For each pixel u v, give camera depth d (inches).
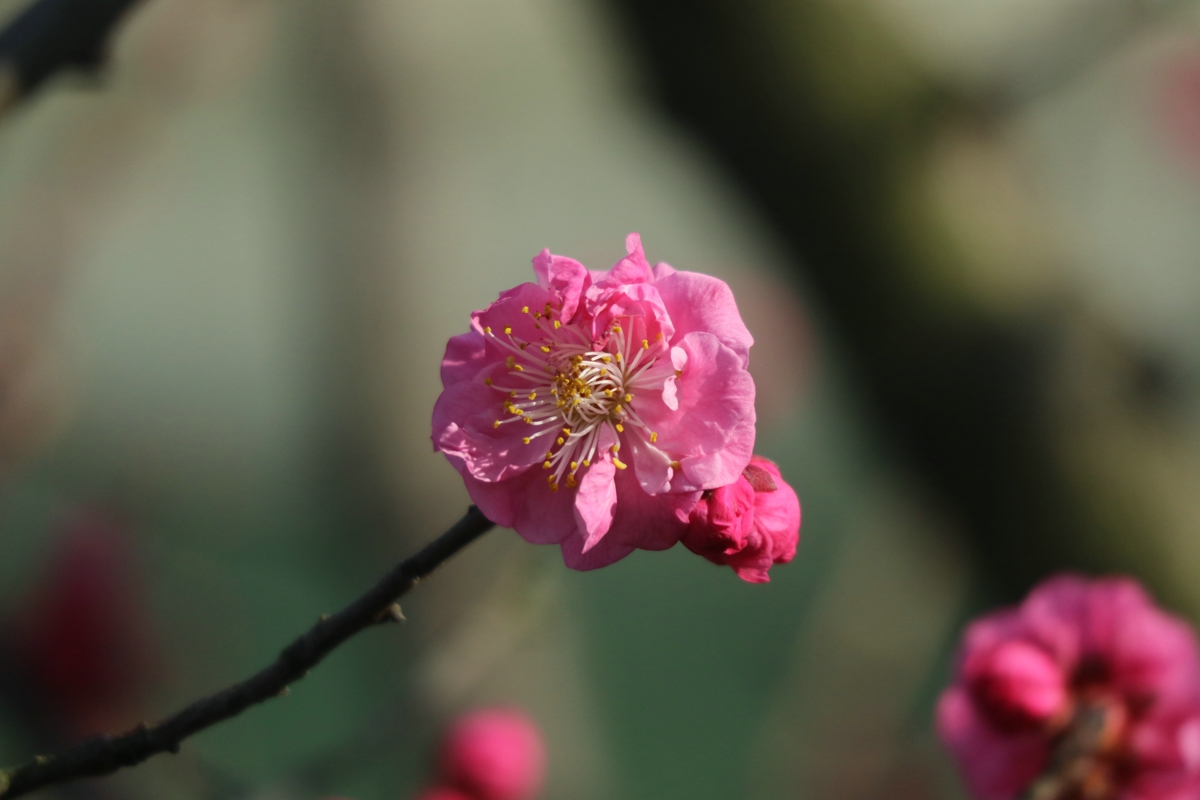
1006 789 18.1
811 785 24.8
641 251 16.3
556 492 16.2
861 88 20.4
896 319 20.3
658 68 20.8
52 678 20.8
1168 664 18.1
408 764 22.3
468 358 16.4
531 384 16.3
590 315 16.3
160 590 23.4
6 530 22.2
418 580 16.0
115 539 22.2
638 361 16.3
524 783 21.2
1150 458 20.2
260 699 16.0
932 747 24.7
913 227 20.3
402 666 25.4
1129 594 18.4
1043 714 18.0
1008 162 21.1
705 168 21.8
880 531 25.1
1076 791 18.0
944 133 20.4
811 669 25.2
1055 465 20.1
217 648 24.5
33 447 20.3
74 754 16.1
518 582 19.6
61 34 17.3
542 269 16.3
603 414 16.3
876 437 21.4
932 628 25.1
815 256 20.6
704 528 16.1
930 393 20.3
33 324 20.0
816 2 20.5
